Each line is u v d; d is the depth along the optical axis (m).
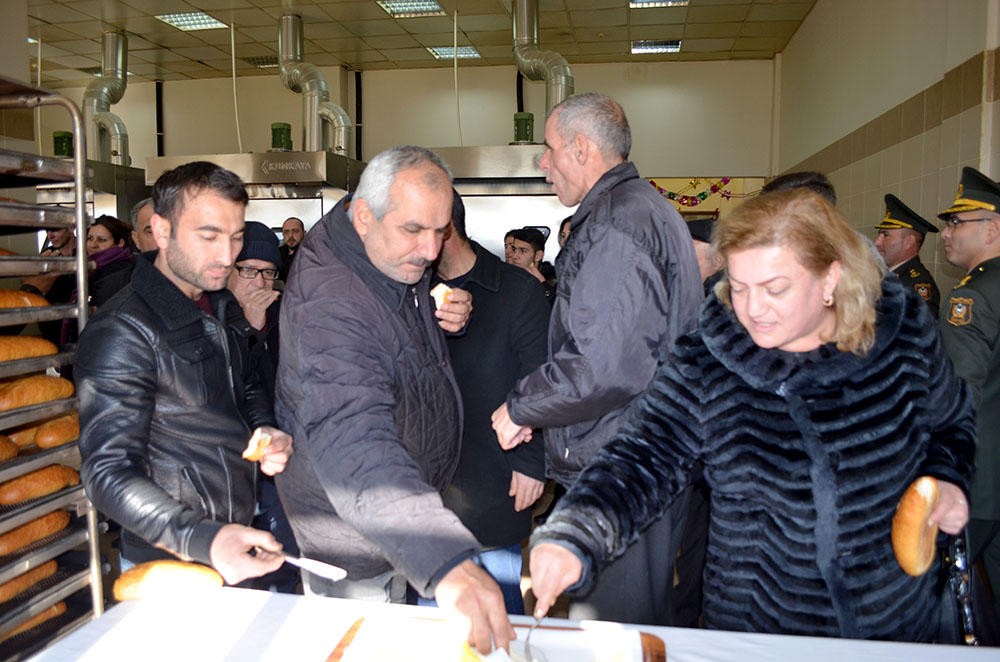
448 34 7.53
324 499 1.41
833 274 1.10
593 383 1.47
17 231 1.83
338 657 0.98
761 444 1.18
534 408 1.52
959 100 3.88
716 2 6.70
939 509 1.15
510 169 5.23
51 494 1.58
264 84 9.16
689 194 8.88
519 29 5.96
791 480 1.17
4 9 4.38
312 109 6.32
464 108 8.91
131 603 1.16
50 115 9.68
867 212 5.41
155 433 1.43
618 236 1.50
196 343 1.45
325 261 1.33
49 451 1.61
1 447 1.58
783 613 1.20
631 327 1.48
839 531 1.16
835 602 1.17
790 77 7.89
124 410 1.35
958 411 1.28
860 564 1.17
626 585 1.60
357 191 1.33
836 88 6.25
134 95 9.39
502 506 1.85
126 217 6.34
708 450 1.23
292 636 1.06
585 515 1.11
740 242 1.07
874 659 1.01
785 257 1.05
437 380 1.46
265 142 9.22
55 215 1.63
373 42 7.84
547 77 5.74
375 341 1.29
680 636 1.07
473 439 1.83
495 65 8.80
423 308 1.47
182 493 1.44
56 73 8.93
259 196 5.67
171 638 1.05
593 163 1.73
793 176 2.22
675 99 8.73
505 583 1.89
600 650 1.02
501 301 1.83
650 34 7.62
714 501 1.27
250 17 6.93
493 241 5.46
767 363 1.17
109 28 7.26
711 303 1.26
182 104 9.31
